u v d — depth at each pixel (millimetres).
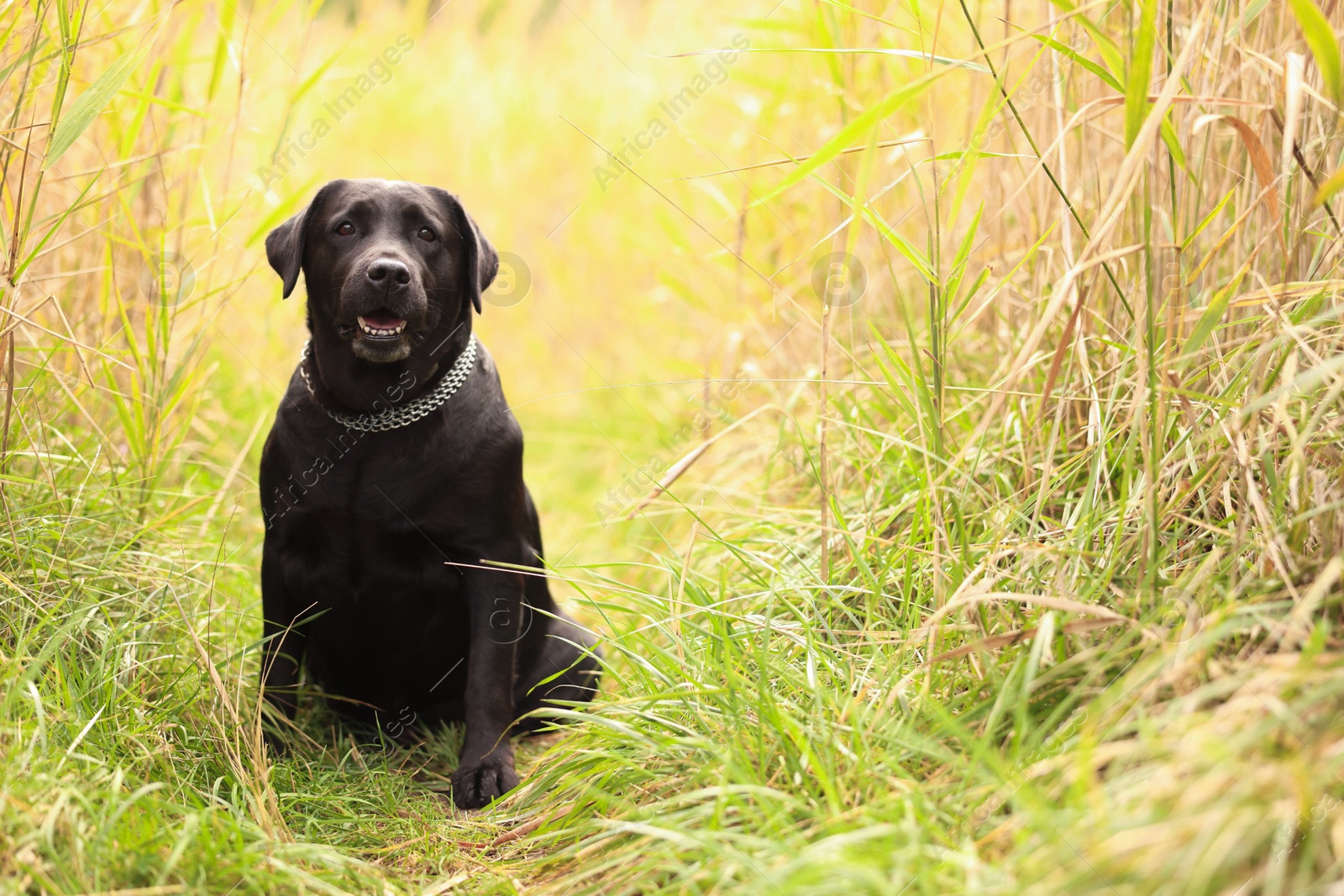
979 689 2020
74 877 1698
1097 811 1503
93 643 2500
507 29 8312
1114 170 3092
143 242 3531
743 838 1717
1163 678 1733
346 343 2652
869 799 1847
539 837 2139
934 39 2393
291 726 2666
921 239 3918
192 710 2490
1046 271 3100
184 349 3492
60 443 3105
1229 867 1395
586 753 2248
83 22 3027
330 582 2736
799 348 4246
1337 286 2082
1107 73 2162
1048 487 2535
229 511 3723
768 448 3957
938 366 2449
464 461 2707
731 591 3000
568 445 5688
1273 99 2484
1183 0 2805
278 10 4059
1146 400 2191
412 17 7473
